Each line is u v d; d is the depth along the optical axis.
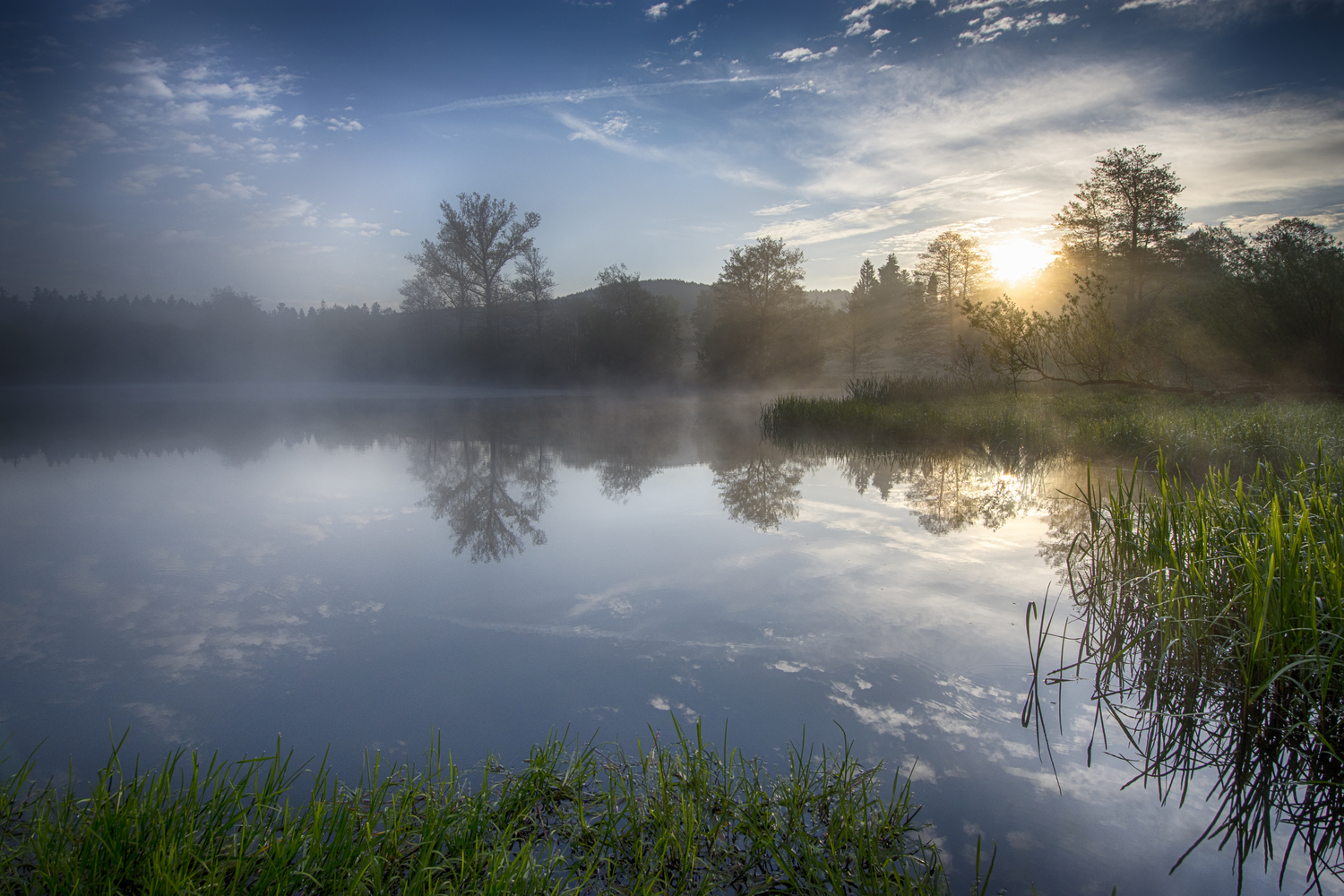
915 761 2.58
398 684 3.23
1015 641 3.67
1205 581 3.38
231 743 2.72
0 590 4.64
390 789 2.35
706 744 2.67
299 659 3.53
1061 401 13.80
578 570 5.02
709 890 1.89
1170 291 31.12
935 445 11.50
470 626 3.96
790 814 2.17
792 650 3.58
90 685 3.25
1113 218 33.16
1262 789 2.46
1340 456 6.14
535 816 2.21
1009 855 2.07
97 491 8.23
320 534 6.17
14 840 1.98
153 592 4.59
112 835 1.84
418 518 6.82
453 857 1.92
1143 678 3.29
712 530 6.13
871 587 4.54
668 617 4.06
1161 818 2.28
